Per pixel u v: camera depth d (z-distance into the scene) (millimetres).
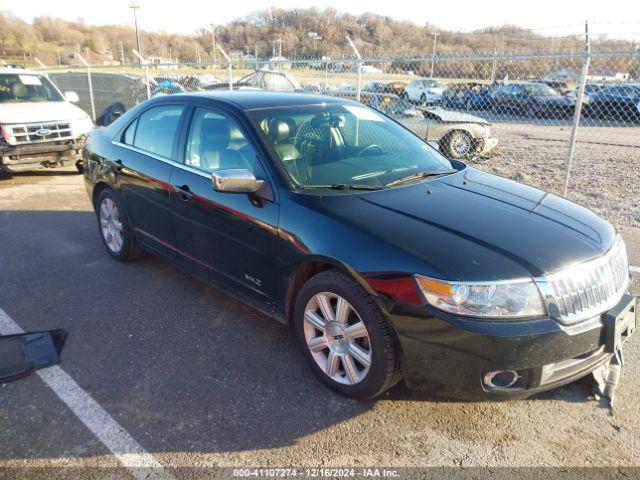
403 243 2656
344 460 2504
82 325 3770
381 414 2828
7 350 3402
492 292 2432
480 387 2482
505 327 2402
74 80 15320
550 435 2674
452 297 2443
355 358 2836
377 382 2727
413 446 2598
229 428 2709
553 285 2492
